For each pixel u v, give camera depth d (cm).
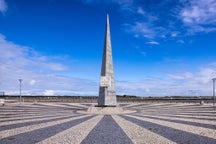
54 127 1380
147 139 1059
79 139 1058
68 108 2930
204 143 984
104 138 1080
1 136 1112
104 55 2722
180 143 984
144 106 3353
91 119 1783
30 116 1955
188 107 3119
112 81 2706
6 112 2295
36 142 995
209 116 1981
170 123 1554
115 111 2398
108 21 2783
